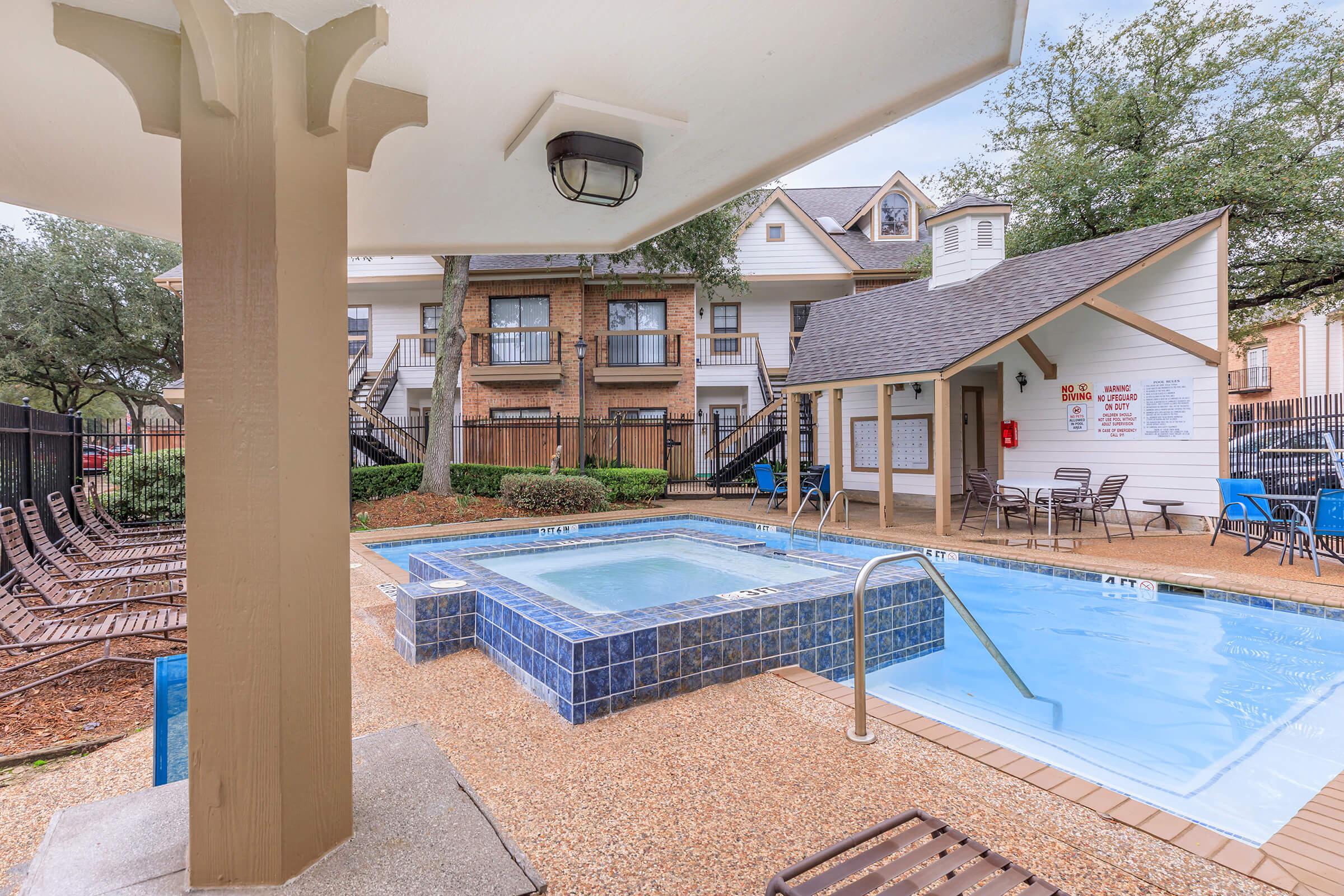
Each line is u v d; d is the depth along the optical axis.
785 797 2.54
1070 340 10.94
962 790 2.58
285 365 1.68
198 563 1.65
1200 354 9.20
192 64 1.65
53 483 8.07
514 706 3.62
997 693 4.36
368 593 6.42
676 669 3.75
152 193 3.53
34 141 2.89
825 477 13.19
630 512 12.82
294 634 1.72
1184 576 6.41
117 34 1.68
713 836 2.27
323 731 1.83
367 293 18.36
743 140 3.29
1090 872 2.04
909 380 9.79
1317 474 9.53
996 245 12.10
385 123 2.56
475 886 1.78
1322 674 4.60
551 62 2.51
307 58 1.76
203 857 1.68
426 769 2.43
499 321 17.95
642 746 3.05
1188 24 14.34
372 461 16.28
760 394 18.73
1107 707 4.11
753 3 2.19
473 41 2.30
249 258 1.66
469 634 4.69
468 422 16.80
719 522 12.12
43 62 2.21
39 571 4.93
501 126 3.05
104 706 3.57
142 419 24.38
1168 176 13.41
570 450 16.91
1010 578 7.47
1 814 2.46
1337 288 14.94
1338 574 6.52
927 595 5.17
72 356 20.25
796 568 6.38
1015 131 17.25
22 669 4.16
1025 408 11.64
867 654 4.77
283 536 1.68
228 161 1.66
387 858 1.86
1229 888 1.98
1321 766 3.31
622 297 18.31
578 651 3.37
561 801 2.53
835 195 22.86
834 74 2.70
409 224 4.40
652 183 3.82
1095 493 9.49
